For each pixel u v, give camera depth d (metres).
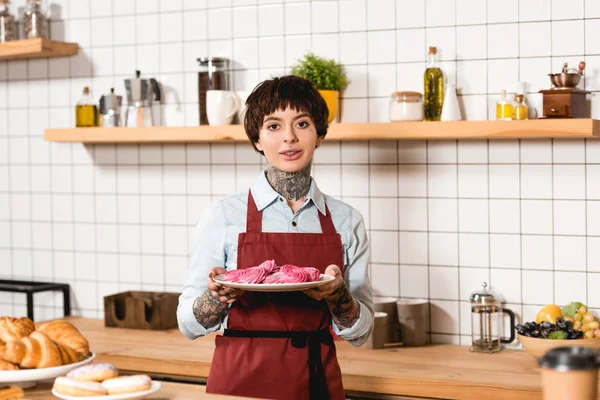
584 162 2.65
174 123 3.25
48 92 3.49
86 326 3.23
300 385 1.97
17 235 3.61
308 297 2.00
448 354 2.69
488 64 2.76
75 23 3.41
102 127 3.20
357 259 2.11
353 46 2.94
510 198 2.76
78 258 3.49
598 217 2.65
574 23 2.64
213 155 3.20
